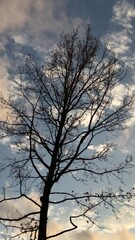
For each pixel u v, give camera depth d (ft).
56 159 44.65
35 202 42.09
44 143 45.19
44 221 40.93
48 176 43.55
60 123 46.70
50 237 40.57
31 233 40.75
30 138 44.62
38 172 43.45
